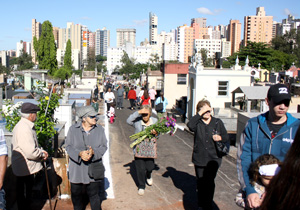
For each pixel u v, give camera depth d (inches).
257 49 3088.1
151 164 261.0
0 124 319.0
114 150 406.0
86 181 193.6
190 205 235.1
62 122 366.9
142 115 254.1
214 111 567.5
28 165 195.6
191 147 435.8
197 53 705.0
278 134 130.7
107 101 733.3
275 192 78.7
